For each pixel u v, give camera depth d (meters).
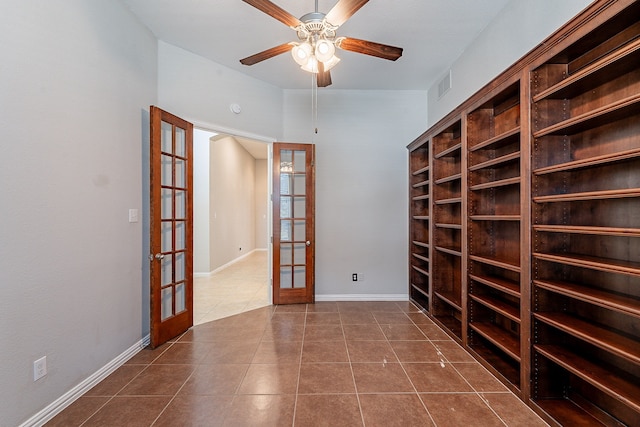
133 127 2.75
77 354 2.10
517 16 2.51
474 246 2.79
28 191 1.76
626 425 1.70
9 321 1.65
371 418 1.89
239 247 8.55
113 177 2.49
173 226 3.11
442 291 3.56
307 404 2.03
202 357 2.69
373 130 4.48
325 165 4.47
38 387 1.81
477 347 2.78
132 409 1.98
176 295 3.26
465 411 1.96
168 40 3.19
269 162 4.32
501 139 2.31
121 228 2.58
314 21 2.06
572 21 1.67
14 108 1.68
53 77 1.92
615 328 1.70
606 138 1.73
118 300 2.54
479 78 3.08
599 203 1.77
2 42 1.62
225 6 2.66
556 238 1.97
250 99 4.00
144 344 2.88
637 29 1.54
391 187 4.50
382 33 3.05
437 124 3.41
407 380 2.32
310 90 4.44
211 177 6.38
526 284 2.00
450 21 2.86
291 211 4.32
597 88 1.77
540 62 1.91
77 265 2.11
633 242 1.61
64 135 2.01
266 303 4.33
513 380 2.23
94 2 2.28
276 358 2.67
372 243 4.49
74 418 1.89
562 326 1.75
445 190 3.55
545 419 1.85
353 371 2.45
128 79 2.68
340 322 3.56
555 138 1.97
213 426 1.83
